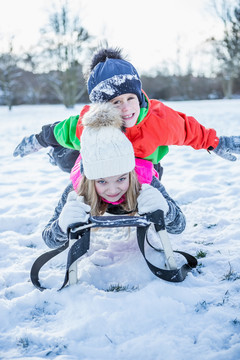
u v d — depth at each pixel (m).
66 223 1.98
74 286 2.02
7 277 2.25
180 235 2.71
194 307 1.85
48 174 4.95
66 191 2.36
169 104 21.39
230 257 2.32
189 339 1.64
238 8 30.33
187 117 2.65
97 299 1.90
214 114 12.08
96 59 2.62
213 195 3.60
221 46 32.03
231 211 3.11
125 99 2.35
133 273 2.20
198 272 2.20
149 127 2.41
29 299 1.95
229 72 32.44
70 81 30.28
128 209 2.22
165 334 1.68
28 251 2.61
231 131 7.65
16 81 33.81
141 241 2.04
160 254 2.35
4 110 25.19
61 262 2.43
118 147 1.98
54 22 29.70
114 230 2.84
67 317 1.83
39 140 2.81
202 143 2.62
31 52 30.95
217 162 5.04
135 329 1.73
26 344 1.67
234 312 1.79
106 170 1.98
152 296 1.90
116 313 1.80
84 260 2.36
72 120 2.58
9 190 4.16
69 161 2.82
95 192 2.15
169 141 2.45
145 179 2.27
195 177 4.29
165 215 2.16
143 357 1.57
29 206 3.57
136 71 2.48
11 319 1.85
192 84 38.28
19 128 10.83
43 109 24.73
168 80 38.06
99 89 2.39
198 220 2.96
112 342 1.66
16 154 2.92
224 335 1.65
